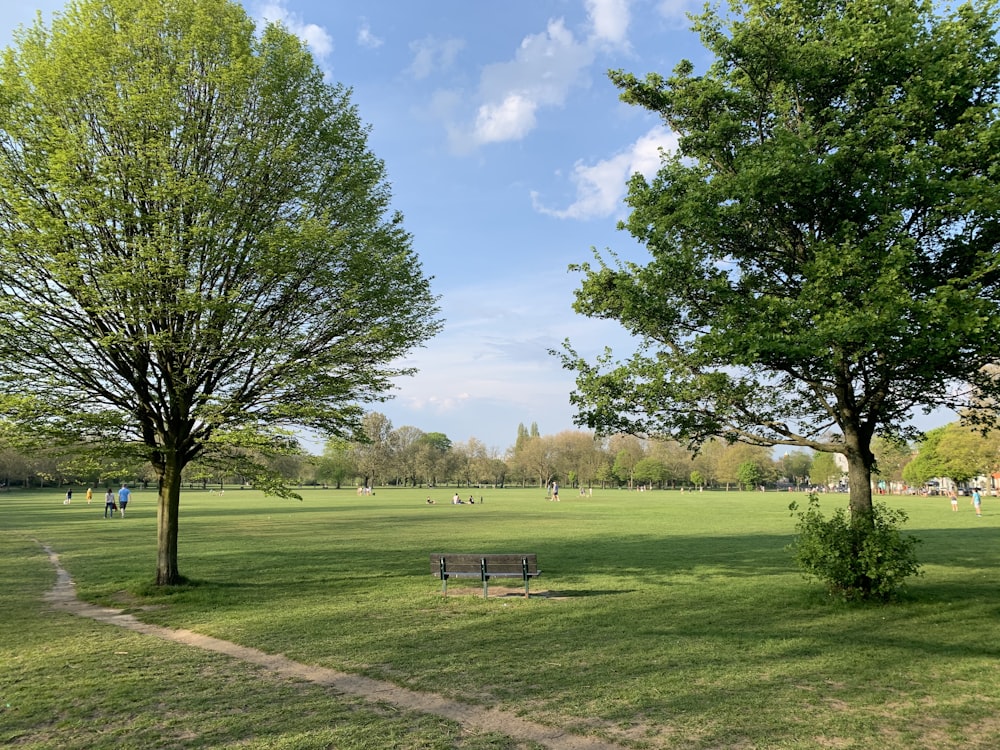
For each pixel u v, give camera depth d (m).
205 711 6.59
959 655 8.44
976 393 11.84
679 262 11.45
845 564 11.65
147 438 14.55
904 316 9.16
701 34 12.36
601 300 13.17
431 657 8.58
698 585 14.45
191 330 13.23
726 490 136.12
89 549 22.94
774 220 11.52
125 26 13.75
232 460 15.27
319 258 14.19
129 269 12.49
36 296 13.09
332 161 15.59
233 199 13.38
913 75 10.26
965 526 30.42
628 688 7.14
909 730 5.91
